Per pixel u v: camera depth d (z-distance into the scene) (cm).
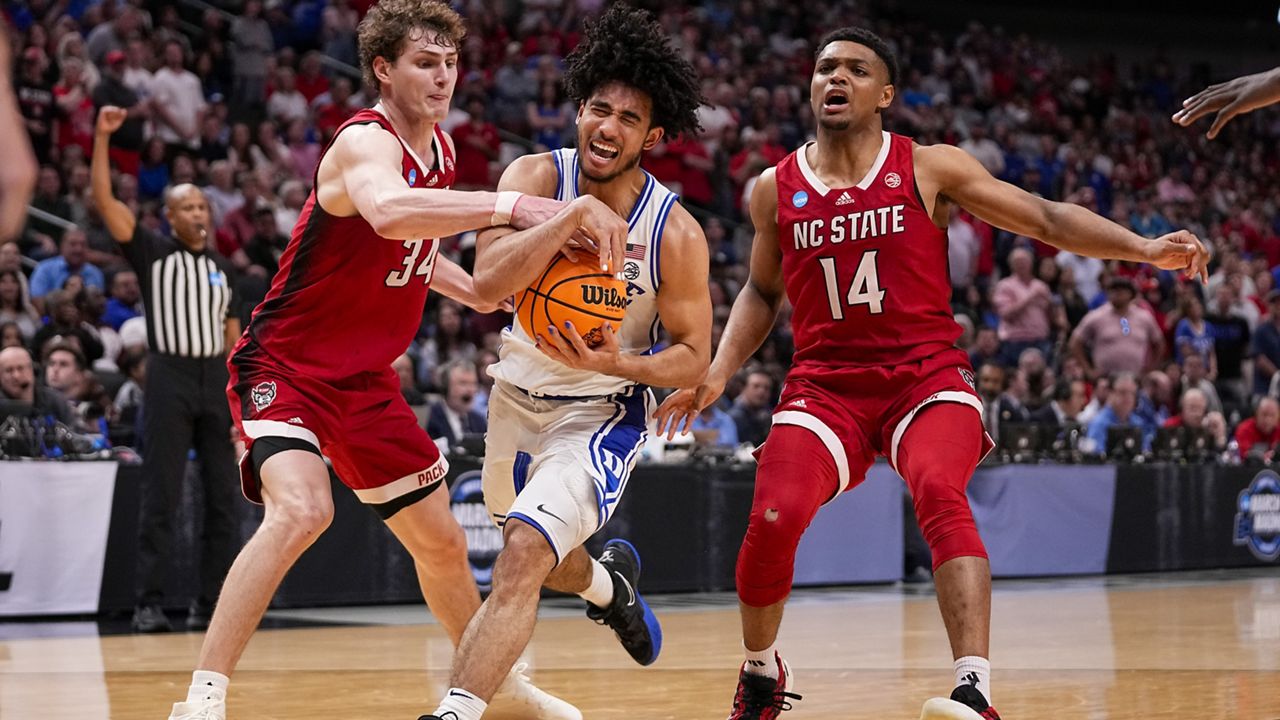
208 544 635
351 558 688
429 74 319
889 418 334
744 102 1547
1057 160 1767
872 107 340
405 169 323
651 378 305
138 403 796
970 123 1764
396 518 343
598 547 729
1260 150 2091
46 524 639
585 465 309
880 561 865
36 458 646
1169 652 504
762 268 359
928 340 336
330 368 326
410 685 428
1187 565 983
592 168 306
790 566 325
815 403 336
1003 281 1212
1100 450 994
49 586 639
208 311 623
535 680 435
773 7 1841
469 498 705
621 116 302
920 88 1798
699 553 780
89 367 838
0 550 627
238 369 329
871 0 1973
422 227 292
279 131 1238
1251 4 2291
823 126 341
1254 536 1027
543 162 318
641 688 416
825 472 329
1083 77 2098
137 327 884
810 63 1762
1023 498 902
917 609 696
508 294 288
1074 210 325
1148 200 1714
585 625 622
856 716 360
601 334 295
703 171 1396
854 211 337
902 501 885
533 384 324
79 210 1030
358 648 534
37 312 903
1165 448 993
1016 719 350
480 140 1277
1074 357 1110
